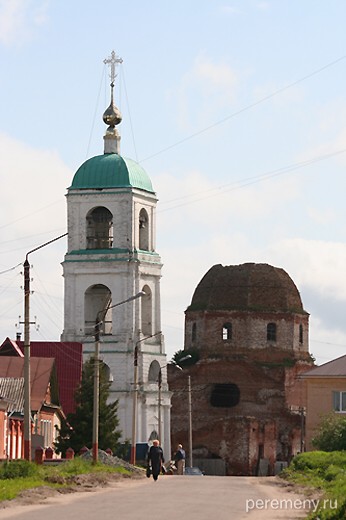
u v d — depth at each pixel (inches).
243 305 6496.1
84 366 5044.3
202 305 6520.7
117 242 5634.8
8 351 5132.9
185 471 4232.3
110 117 5777.6
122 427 5551.2
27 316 2770.7
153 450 2807.6
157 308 5748.0
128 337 5585.6
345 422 4052.7
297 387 6441.9
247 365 6402.6
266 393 6392.7
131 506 1849.2
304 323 6628.9
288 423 6363.2
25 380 2770.7
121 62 5826.8
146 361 5629.9
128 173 5679.1
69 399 5369.1
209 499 2038.6
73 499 1999.3
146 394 5575.8
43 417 4564.5
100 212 5708.7
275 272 6579.7
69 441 4758.9
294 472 3112.7
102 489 2325.3
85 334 5610.2
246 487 2487.7
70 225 5684.1
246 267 6565.0
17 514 1684.3
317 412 4687.5
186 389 6373.0
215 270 6604.3
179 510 1785.2
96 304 5713.6
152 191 5782.5
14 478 2402.8
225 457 6092.5
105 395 4859.7
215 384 6397.6
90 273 5634.8
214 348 6446.9
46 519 1604.3
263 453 6186.0
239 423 6077.8
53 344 5467.5
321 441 4047.7
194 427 6299.2
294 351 6515.8
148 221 5767.7
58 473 2608.3
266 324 6496.1
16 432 4143.7
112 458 3326.8
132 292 5615.2
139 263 5634.8
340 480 2399.1
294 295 6604.3
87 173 5689.0
